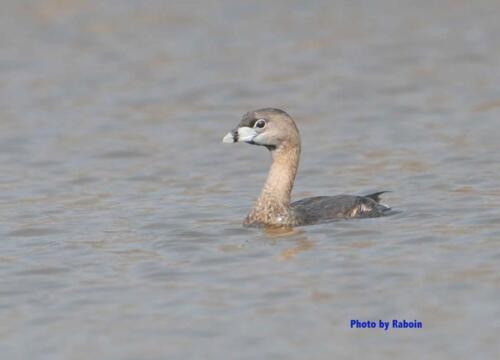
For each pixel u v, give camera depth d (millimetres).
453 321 13531
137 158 24859
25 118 28969
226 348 13031
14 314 14422
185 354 12914
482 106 28219
